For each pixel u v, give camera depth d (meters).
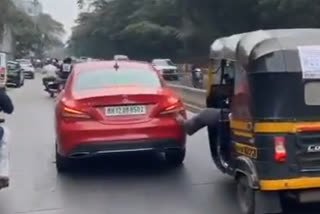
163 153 13.34
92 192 10.82
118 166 12.50
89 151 11.32
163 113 11.53
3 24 110.31
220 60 10.38
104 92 11.52
